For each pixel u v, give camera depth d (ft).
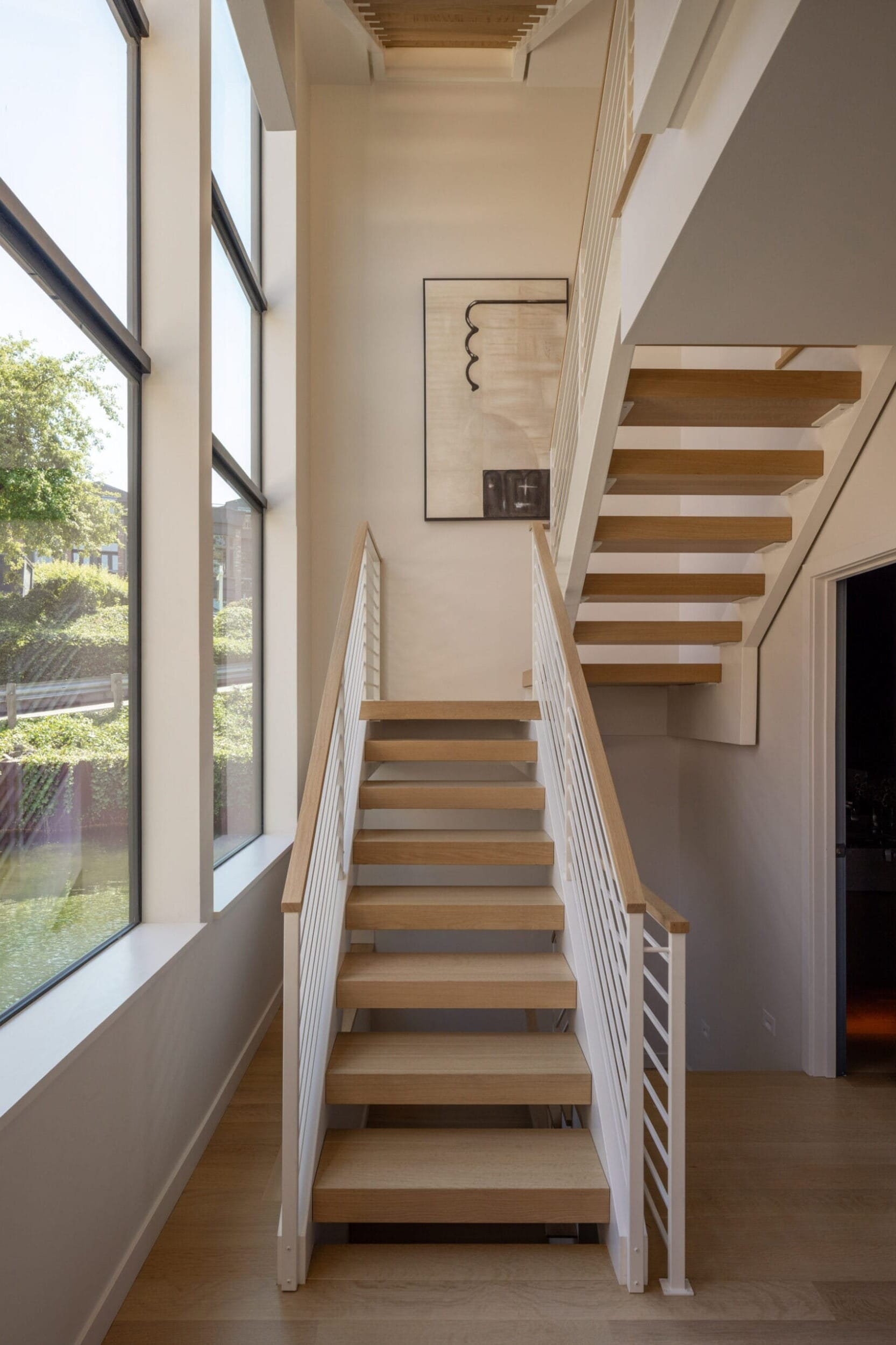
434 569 19.19
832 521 12.39
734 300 8.56
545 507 19.13
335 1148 9.00
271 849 15.08
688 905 19.08
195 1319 7.38
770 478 12.18
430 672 19.16
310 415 18.95
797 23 4.98
